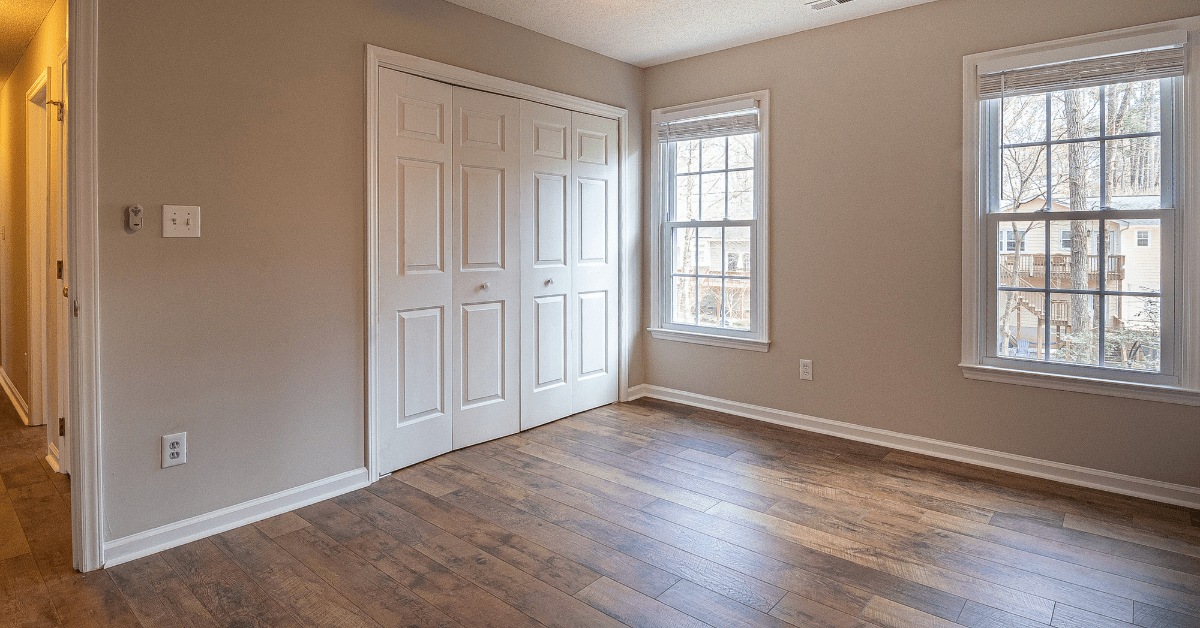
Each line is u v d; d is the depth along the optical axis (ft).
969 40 11.04
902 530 8.77
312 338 9.66
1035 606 6.96
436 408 11.66
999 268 11.05
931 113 11.48
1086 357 10.34
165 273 8.20
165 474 8.32
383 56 10.33
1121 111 9.91
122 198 7.82
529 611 6.89
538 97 13.01
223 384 8.77
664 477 10.73
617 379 15.51
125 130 7.80
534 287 13.32
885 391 12.32
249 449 9.07
